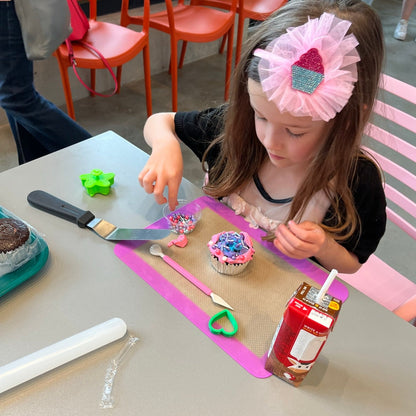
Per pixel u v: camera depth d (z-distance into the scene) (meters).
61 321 0.54
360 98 0.56
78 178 0.76
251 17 2.15
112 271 0.61
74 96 2.29
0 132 2.00
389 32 3.31
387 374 0.52
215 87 2.56
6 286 0.56
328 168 0.62
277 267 0.64
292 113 0.50
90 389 0.47
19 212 0.69
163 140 0.77
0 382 0.45
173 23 1.87
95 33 1.76
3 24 1.18
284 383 0.50
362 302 0.60
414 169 1.94
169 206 0.71
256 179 0.79
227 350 0.52
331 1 0.57
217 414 0.46
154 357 0.51
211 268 0.63
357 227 0.72
